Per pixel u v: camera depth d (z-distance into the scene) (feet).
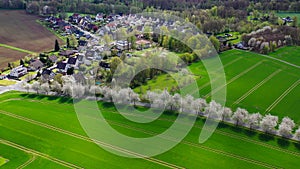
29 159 353.31
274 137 392.47
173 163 344.08
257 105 478.59
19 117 437.58
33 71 630.74
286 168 340.39
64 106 469.57
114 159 349.00
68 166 341.00
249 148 371.56
